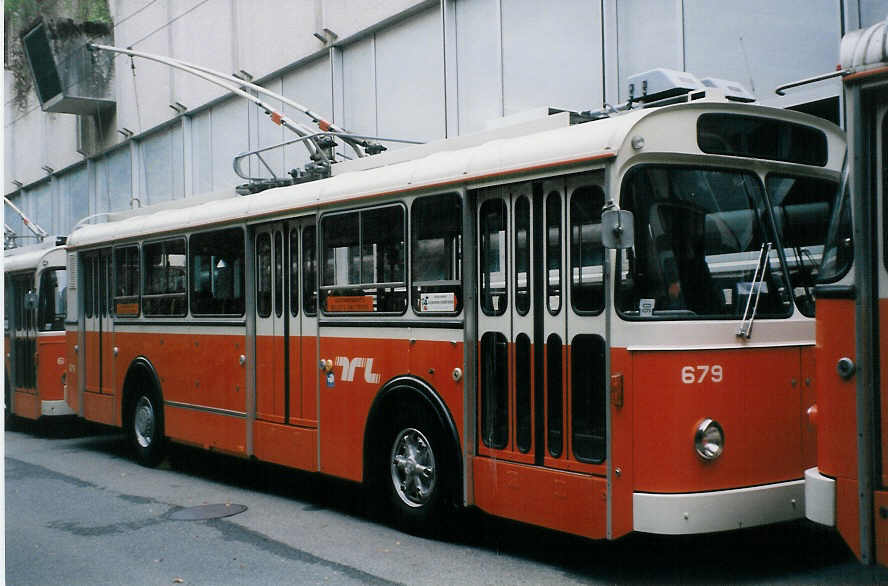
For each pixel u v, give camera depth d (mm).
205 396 9844
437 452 6926
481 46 13836
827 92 9078
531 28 12891
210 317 9734
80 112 26703
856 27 8883
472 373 6648
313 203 8211
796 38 9414
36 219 32312
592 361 5766
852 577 5848
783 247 6098
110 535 7504
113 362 11750
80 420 16344
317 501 8750
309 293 8320
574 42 12164
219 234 9609
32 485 9922
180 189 22797
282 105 18734
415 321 7094
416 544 6953
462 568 6246
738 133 5992
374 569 6281
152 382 10797
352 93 16766
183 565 6535
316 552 6785
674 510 5375
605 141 5648
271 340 8844
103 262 12117
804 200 6297
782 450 5793
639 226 5602
